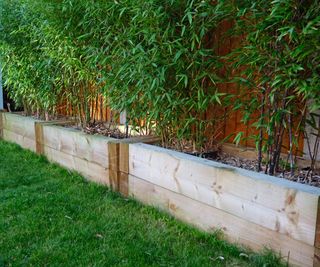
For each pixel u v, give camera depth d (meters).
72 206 2.38
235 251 1.84
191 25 2.13
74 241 1.91
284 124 1.91
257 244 1.78
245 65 2.14
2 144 4.34
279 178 1.77
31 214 2.22
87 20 2.85
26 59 3.83
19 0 3.64
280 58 1.78
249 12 1.93
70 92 3.62
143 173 2.46
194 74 2.30
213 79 2.27
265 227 1.73
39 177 3.04
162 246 1.89
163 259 1.76
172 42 2.18
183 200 2.18
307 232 1.55
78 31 3.07
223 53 2.39
